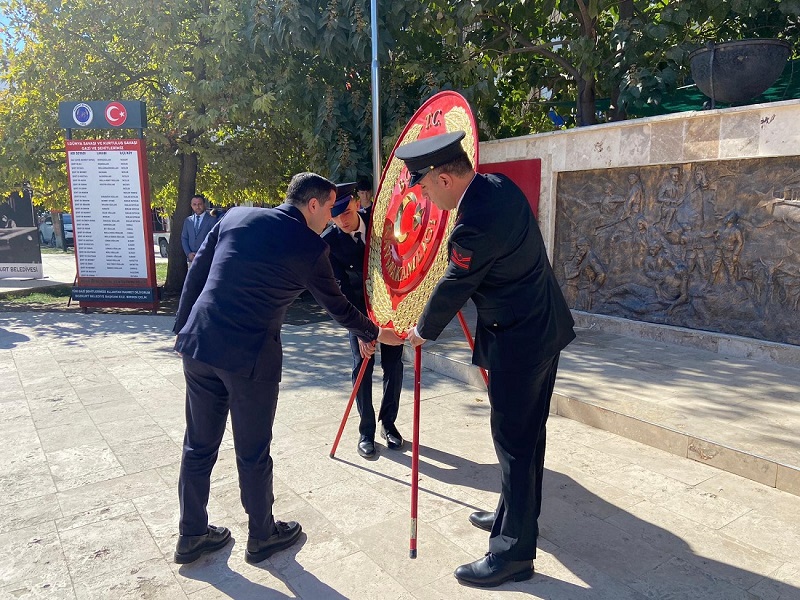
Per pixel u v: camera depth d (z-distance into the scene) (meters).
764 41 5.39
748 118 5.33
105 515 3.19
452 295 2.45
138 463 3.85
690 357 5.60
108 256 9.59
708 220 5.81
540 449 2.73
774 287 5.39
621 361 5.48
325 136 9.07
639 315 6.52
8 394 5.31
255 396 2.61
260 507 2.71
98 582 2.62
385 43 8.37
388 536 2.96
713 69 5.66
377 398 5.19
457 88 8.88
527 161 7.52
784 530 2.91
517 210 2.42
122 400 5.13
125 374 5.96
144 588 2.57
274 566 2.72
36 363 6.40
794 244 5.21
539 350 2.47
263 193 12.67
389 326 3.30
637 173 6.39
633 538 2.88
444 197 2.53
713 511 3.11
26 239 13.46
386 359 4.02
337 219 3.87
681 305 6.14
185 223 9.44
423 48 9.56
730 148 5.48
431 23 9.12
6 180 10.70
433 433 4.35
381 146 8.78
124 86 10.95
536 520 2.58
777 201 5.28
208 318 2.58
